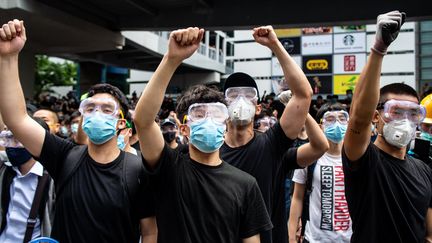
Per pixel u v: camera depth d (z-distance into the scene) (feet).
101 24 40.27
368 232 6.21
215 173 6.23
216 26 37.35
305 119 7.57
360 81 5.94
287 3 35.12
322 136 8.45
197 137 6.21
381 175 6.34
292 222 10.43
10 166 8.43
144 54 60.34
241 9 36.37
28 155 8.21
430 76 62.39
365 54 65.41
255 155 7.66
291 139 7.64
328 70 66.90
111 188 6.66
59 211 6.72
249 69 71.77
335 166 9.93
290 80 7.50
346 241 9.49
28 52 46.24
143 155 6.07
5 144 8.05
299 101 7.50
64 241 6.49
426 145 8.17
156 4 37.50
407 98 6.49
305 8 34.65
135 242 6.77
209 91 6.64
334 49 66.69
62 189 6.81
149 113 5.76
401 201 6.29
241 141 7.95
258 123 14.16
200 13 37.55
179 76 79.71
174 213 5.94
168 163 6.17
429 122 8.69
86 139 9.39
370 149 6.34
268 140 7.80
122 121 7.43
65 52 46.93
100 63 66.39
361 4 33.06
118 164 6.97
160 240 5.97
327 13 34.12
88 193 6.62
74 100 46.37
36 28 36.55
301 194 10.57
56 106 40.57
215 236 5.82
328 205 9.74
